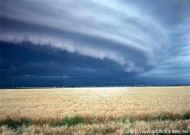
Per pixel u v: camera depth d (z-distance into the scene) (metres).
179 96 29.05
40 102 21.42
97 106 17.66
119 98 26.08
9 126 10.73
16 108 16.62
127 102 21.00
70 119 11.39
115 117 12.51
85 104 19.34
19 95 32.38
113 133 8.12
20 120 11.62
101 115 12.95
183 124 9.16
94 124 9.69
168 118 12.55
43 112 14.34
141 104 19.09
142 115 12.98
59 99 24.86
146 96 29.19
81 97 27.88
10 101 22.66
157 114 13.13
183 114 13.10
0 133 8.57
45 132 8.48
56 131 8.58
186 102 20.94
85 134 8.04
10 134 8.43
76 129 8.75
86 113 13.63
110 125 9.15
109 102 21.00
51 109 15.91
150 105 18.19
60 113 13.77
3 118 12.04
